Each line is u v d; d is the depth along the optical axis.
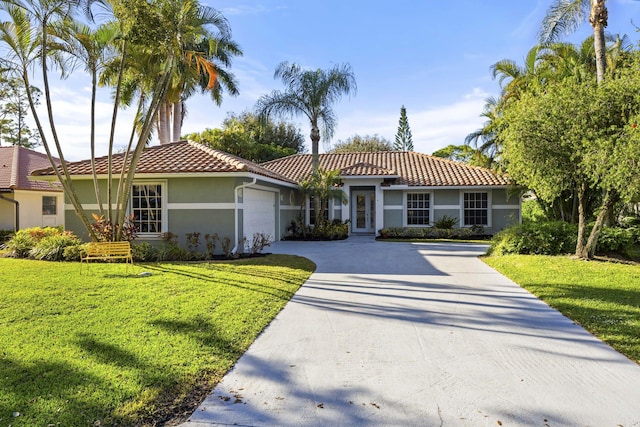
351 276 9.02
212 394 3.47
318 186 18.11
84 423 2.94
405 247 15.23
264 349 4.54
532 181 11.28
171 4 10.45
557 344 4.66
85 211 13.48
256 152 35.50
